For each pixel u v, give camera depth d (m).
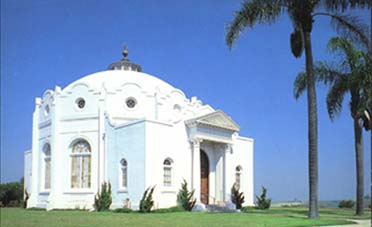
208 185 41.56
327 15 27.20
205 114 39.34
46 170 43.03
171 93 42.16
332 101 33.88
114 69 50.16
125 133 37.00
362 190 32.44
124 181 36.97
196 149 38.53
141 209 33.41
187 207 36.41
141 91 40.78
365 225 22.78
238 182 45.00
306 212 35.12
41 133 43.78
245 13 26.55
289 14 26.84
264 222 23.70
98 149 38.78
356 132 33.31
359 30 27.05
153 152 35.50
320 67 33.53
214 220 25.41
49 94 42.72
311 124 26.22
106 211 35.69
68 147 40.25
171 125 37.47
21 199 55.75
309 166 26.20
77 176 39.69
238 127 42.88
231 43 26.88
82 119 39.97
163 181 36.38
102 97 39.41
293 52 27.58
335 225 22.72
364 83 31.42
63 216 28.92
